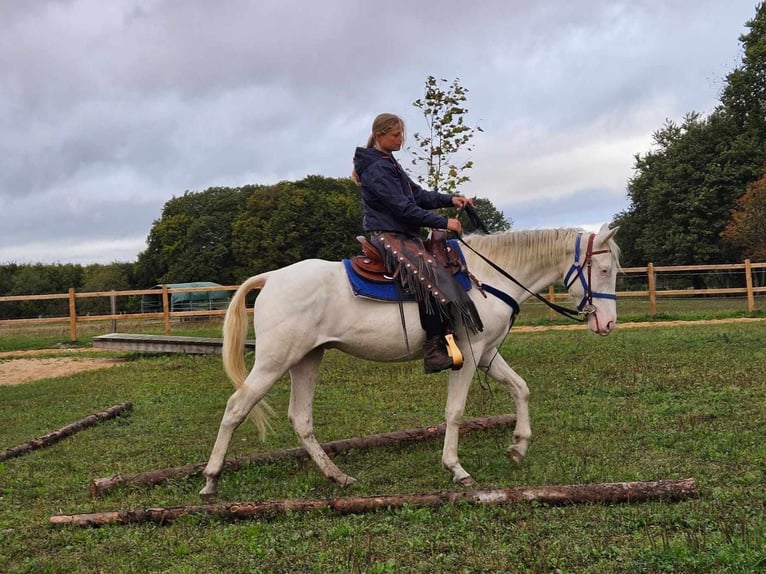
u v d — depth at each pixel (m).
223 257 48.44
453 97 11.38
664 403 6.97
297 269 4.90
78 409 8.34
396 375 9.60
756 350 10.05
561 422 6.41
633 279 28.69
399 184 4.87
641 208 38.97
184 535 4.00
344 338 4.86
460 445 5.87
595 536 3.63
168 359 12.75
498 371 5.31
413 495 4.26
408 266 4.73
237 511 4.22
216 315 20.52
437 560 3.45
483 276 5.13
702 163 35.53
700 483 4.41
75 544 3.94
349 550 3.60
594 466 4.98
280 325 4.72
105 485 4.91
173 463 5.79
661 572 3.19
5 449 6.37
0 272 46.47
